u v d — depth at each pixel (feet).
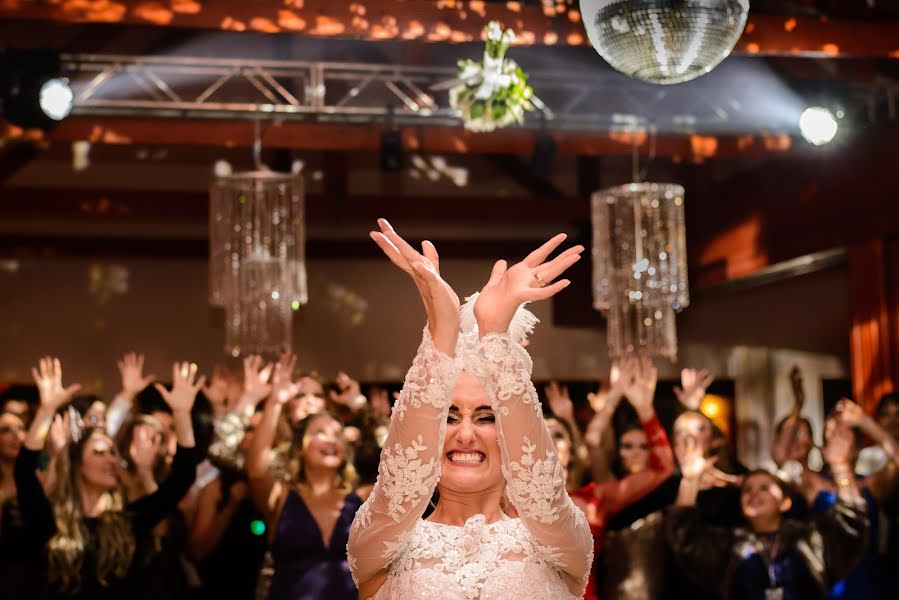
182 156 30.48
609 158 31.71
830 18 19.08
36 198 29.27
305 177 31.45
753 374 31.99
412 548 5.97
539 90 25.05
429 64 24.35
